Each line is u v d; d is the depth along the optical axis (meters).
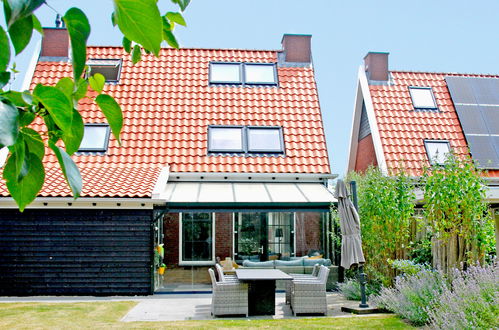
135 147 21.23
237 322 12.14
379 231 16.64
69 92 1.76
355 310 13.52
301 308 13.52
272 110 23.33
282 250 19.33
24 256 17.19
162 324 11.83
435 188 13.62
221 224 19.44
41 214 17.34
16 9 1.20
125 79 24.09
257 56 26.06
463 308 10.07
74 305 14.63
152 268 17.25
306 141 22.14
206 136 21.92
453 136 24.09
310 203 17.77
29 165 1.67
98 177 18.73
